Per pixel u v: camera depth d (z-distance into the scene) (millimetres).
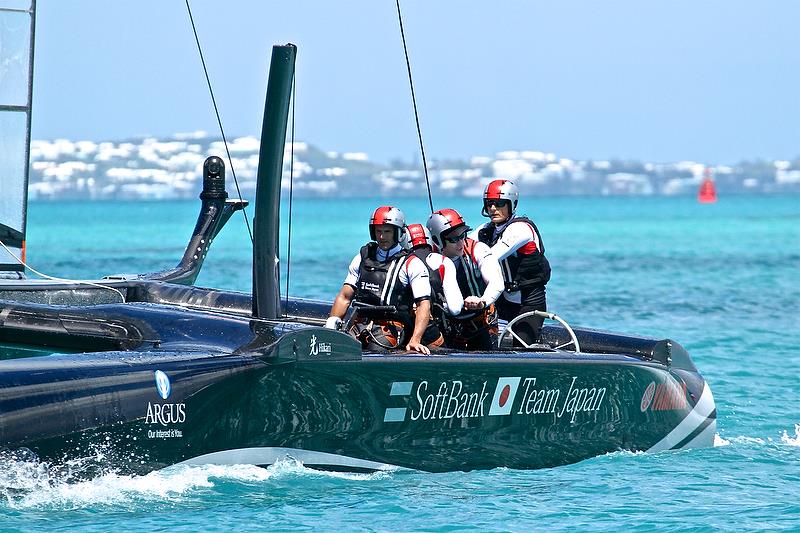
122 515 24875
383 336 30422
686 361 37062
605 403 33500
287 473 27906
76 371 25344
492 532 24969
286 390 27609
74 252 138250
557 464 32406
